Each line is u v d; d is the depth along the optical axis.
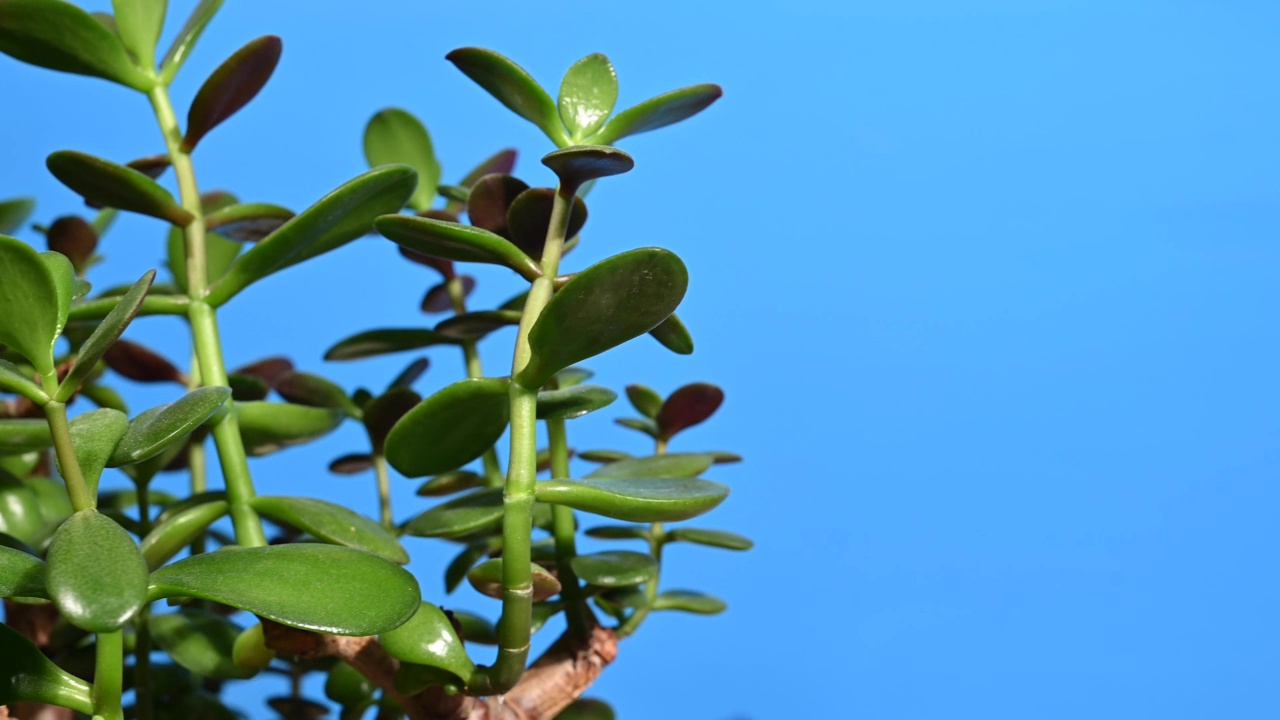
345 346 0.65
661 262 0.51
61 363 0.67
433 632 0.56
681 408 0.67
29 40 0.61
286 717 0.70
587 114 0.57
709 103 0.58
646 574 0.59
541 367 0.54
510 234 0.59
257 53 0.60
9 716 0.62
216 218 0.63
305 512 0.59
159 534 0.59
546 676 0.61
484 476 0.68
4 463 0.70
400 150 0.70
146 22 0.64
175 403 0.55
